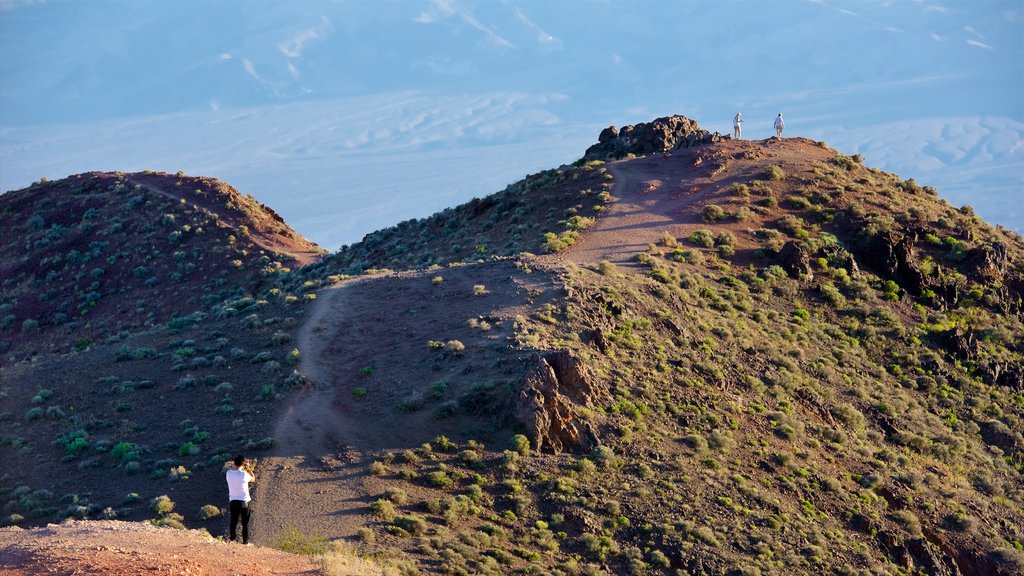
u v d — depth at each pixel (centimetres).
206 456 6281
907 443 8194
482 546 5234
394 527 5225
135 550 3397
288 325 8481
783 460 6912
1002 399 9562
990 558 6800
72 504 5909
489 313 7919
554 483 5944
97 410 7400
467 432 6309
